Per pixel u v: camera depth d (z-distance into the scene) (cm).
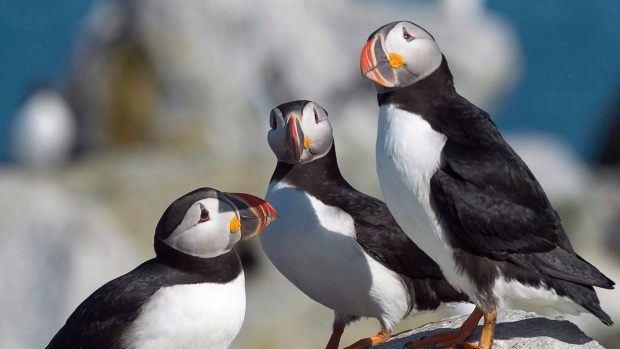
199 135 2442
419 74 830
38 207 1708
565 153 2881
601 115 4072
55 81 2736
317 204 941
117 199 1769
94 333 805
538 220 808
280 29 2541
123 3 2523
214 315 806
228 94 2472
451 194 792
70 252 1655
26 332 1599
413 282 955
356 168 1764
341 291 951
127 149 2402
